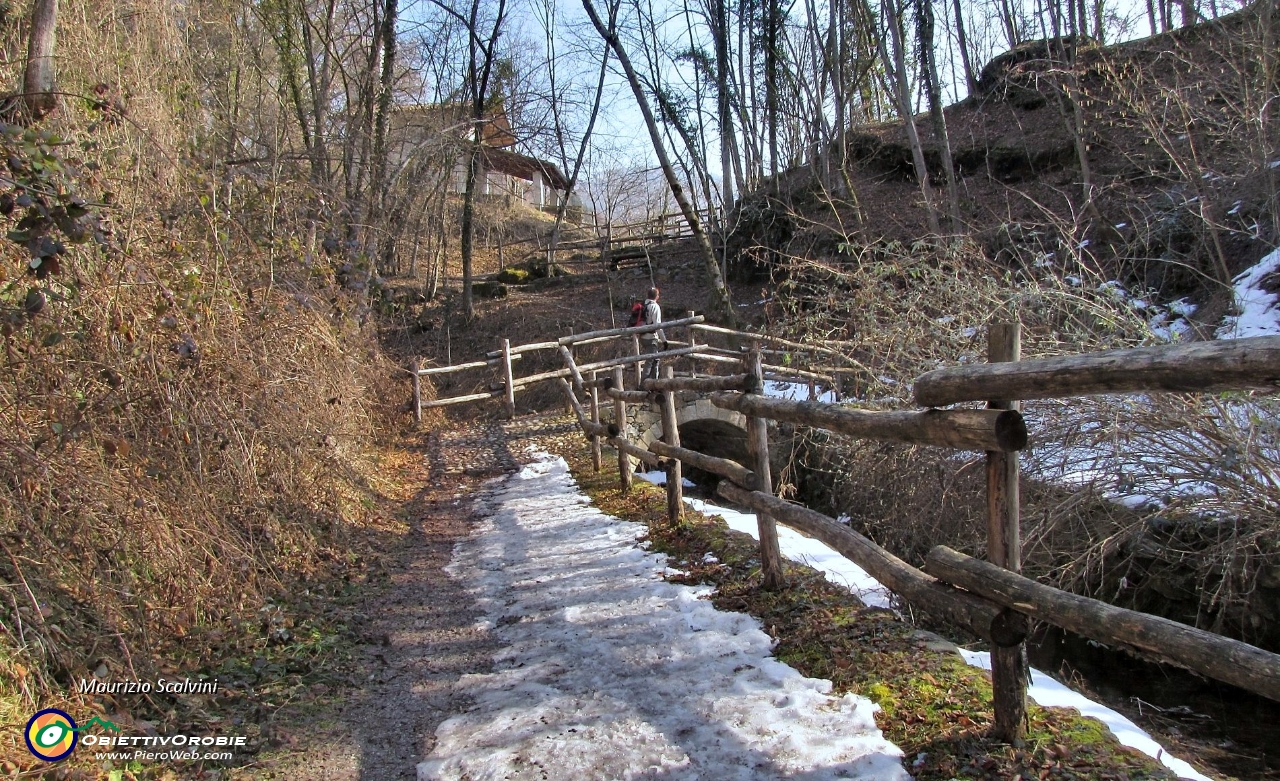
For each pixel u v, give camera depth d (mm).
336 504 7137
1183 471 5930
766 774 2928
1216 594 5508
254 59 12914
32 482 3816
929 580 3219
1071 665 6121
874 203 21094
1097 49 17641
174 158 6191
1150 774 2676
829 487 8805
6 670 3086
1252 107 10898
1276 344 1879
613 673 4074
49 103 4812
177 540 4543
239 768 3258
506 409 15438
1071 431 6141
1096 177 16203
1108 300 6820
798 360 10781
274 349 6828
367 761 3379
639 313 15297
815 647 4027
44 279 3895
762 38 24484
